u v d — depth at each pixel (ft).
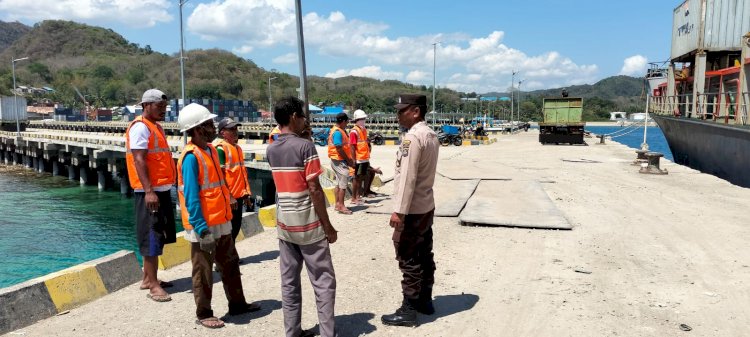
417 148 13.43
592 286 17.88
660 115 89.71
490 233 26.13
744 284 17.98
